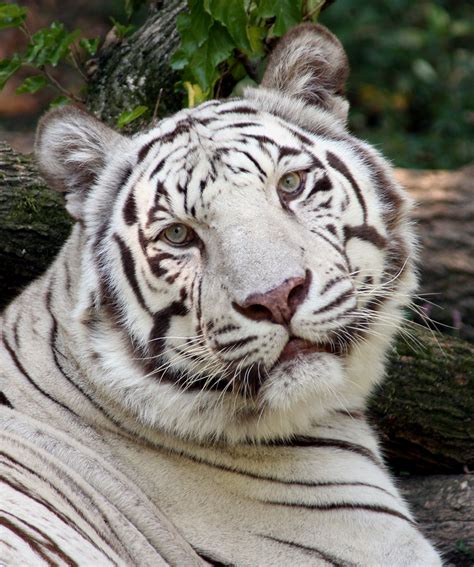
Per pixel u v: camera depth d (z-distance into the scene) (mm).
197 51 10133
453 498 9633
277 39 10273
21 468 6934
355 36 20031
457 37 20344
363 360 7609
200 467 7496
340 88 8258
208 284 6988
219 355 6965
